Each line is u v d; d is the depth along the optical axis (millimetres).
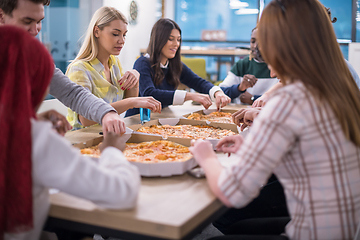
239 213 1326
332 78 781
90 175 689
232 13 7055
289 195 821
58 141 683
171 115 2090
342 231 749
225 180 762
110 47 2000
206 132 1583
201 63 5652
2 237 667
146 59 2527
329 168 742
